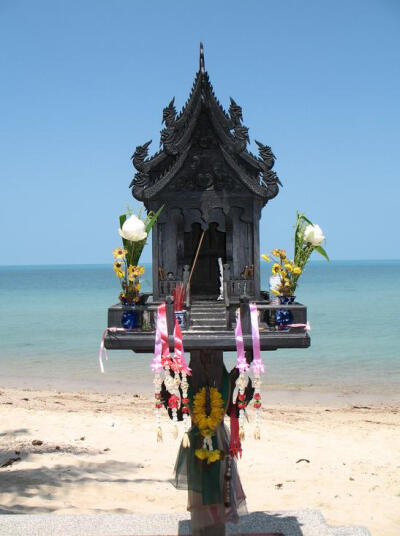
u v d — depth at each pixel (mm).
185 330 6656
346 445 13391
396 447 13250
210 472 5855
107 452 12344
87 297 87000
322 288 107375
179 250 7320
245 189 7230
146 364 27016
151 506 9000
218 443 5980
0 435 13492
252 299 7262
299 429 14844
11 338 37094
